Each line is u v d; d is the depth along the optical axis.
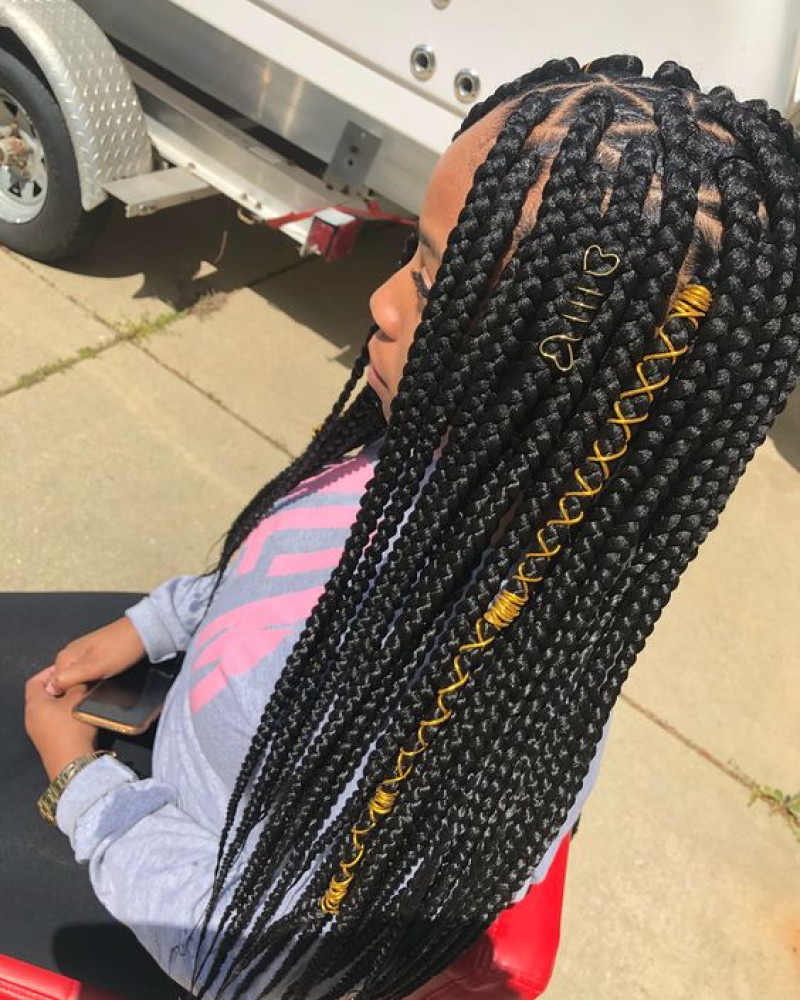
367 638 0.88
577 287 0.72
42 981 1.11
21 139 3.12
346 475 1.13
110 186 2.94
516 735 0.85
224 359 3.19
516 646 0.81
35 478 2.62
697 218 0.72
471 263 0.77
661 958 2.08
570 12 2.07
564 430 0.76
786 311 0.73
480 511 0.80
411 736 0.86
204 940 1.01
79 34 2.84
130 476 2.71
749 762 2.52
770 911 2.22
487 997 1.04
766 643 2.86
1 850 1.27
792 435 3.71
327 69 2.51
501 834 0.88
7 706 1.42
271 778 0.97
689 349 0.73
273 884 1.00
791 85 2.01
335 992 1.01
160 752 1.18
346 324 3.51
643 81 0.83
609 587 0.79
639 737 2.50
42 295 3.20
